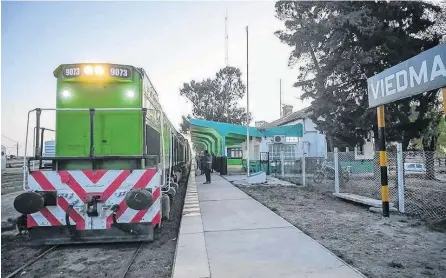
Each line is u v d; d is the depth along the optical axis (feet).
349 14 51.90
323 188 48.65
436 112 59.77
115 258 18.26
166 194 25.94
